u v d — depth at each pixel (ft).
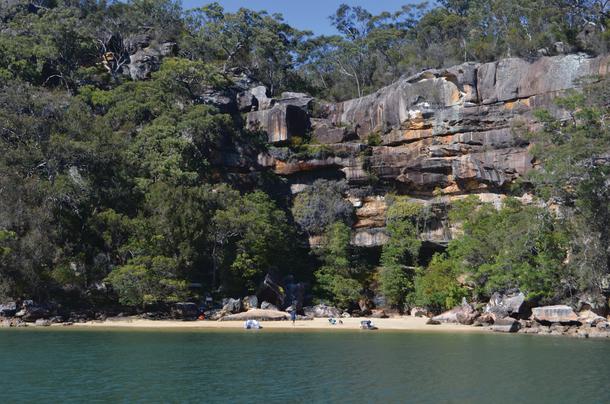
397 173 278.87
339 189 281.95
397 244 264.31
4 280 196.54
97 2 380.17
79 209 228.84
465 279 237.86
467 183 269.64
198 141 276.82
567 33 272.72
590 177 202.69
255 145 291.38
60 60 331.16
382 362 124.36
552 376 109.60
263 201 266.77
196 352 136.36
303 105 314.76
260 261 243.40
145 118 290.76
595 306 197.98
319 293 258.98
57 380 102.83
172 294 208.85
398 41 399.44
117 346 143.84
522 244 208.13
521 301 204.03
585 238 203.31
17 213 209.05
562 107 235.61
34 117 243.60
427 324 217.15
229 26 366.43
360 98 309.01
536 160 251.60
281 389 97.60
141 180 241.96
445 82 276.41
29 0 378.94
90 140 241.96
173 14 388.37
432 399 91.86
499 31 320.29
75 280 210.59
